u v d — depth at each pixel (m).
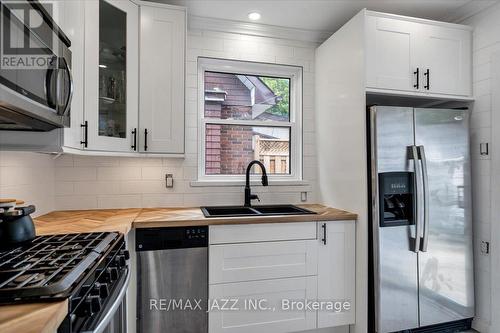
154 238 1.75
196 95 2.41
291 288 1.95
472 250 2.14
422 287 2.01
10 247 1.10
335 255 2.04
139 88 1.94
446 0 2.12
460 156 2.11
